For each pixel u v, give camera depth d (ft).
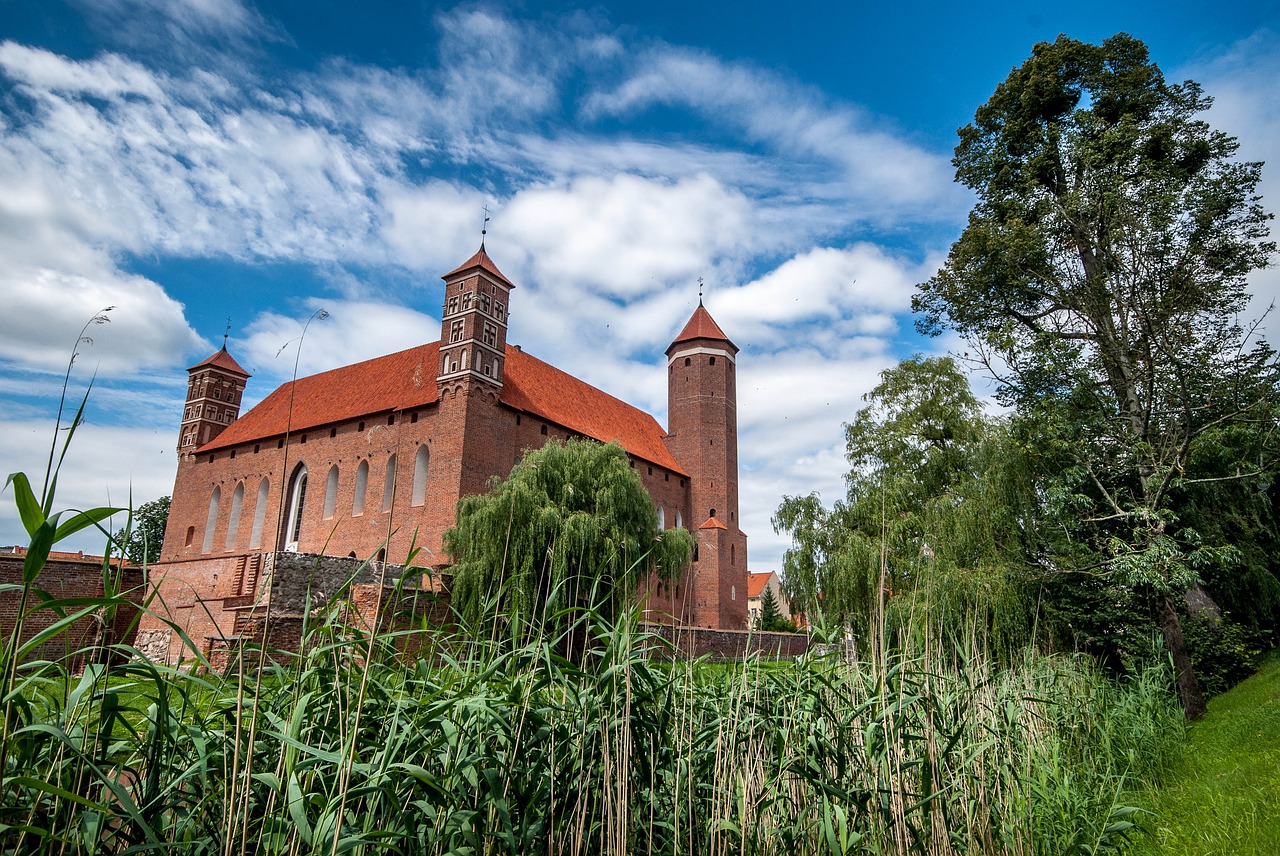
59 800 13.28
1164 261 60.44
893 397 96.27
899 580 72.69
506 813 15.14
